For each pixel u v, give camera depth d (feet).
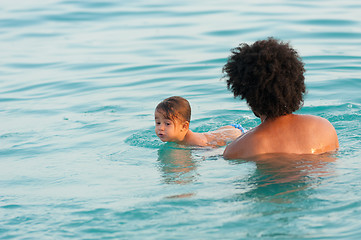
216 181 28.78
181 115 42.04
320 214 23.47
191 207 25.54
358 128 40.96
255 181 27.66
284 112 29.63
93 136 45.60
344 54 76.74
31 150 42.01
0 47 98.27
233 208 24.89
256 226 22.85
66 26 114.42
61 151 41.14
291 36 91.25
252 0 130.62
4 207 28.43
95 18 120.16
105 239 23.32
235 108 53.83
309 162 28.89
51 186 32.04
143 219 24.88
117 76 72.64
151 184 30.17
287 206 24.50
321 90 58.39
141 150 40.04
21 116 55.26
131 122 50.08
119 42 95.81
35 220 26.30
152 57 82.64
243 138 30.55
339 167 28.50
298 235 21.75
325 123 30.53
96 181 32.09
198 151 38.88
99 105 58.08
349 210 23.68
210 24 105.19
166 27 105.60
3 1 144.25
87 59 84.53
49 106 59.11
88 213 26.40
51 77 74.64
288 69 28.25
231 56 29.76
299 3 123.03
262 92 28.37
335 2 122.21
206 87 63.16
